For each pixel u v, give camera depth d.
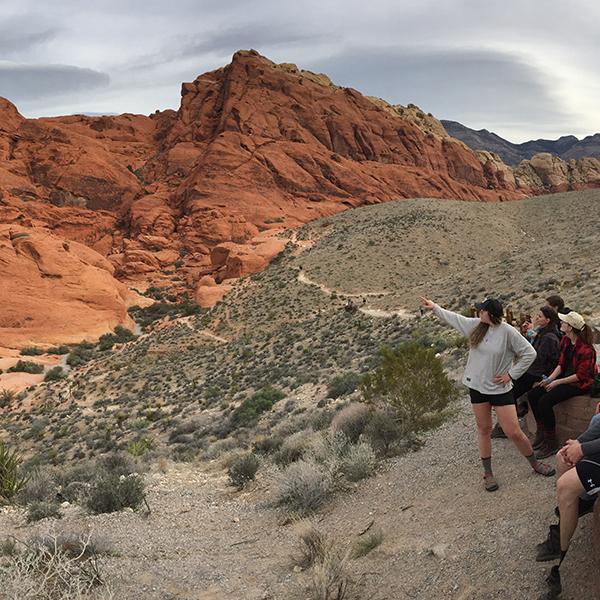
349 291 72.62
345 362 34.50
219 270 96.69
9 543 6.35
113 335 76.38
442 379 9.41
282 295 74.75
